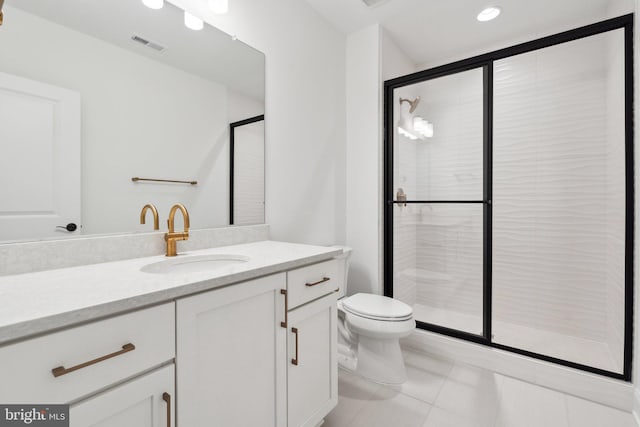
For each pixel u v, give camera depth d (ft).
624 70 5.20
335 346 4.54
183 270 3.95
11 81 3.04
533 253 7.52
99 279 2.75
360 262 7.79
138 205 4.01
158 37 4.20
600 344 6.70
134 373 2.27
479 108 6.65
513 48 6.08
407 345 7.29
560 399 5.33
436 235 7.27
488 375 6.10
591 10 6.69
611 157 6.24
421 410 5.05
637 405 4.75
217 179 4.92
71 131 3.44
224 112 5.00
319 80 7.01
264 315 3.41
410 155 7.53
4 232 3.00
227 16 5.02
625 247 5.16
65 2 3.40
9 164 3.03
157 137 4.20
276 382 3.56
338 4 6.68
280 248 4.68
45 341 1.87
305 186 6.61
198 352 2.75
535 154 7.40
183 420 2.60
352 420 4.80
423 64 9.33
